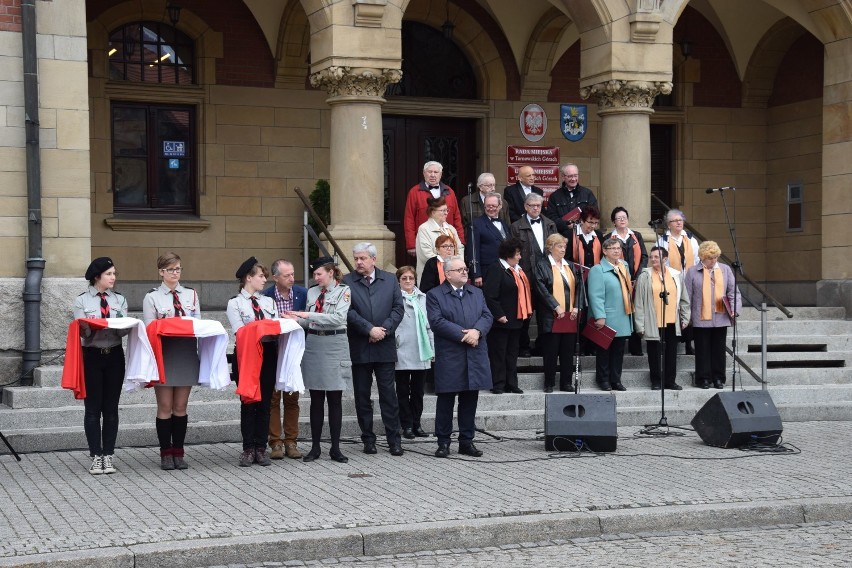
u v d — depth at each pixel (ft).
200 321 31.58
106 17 52.26
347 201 44.19
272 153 55.11
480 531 25.59
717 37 62.03
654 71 47.47
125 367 32.53
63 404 37.06
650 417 40.75
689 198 62.03
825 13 51.47
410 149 57.82
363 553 24.63
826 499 28.73
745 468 32.73
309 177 55.72
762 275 62.64
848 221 51.39
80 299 31.01
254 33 54.80
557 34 57.77
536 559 24.48
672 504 28.02
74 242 39.91
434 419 38.75
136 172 53.78
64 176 39.73
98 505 27.22
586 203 46.09
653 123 61.77
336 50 43.21
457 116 57.88
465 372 33.99
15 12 39.06
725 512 27.58
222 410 37.55
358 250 34.73
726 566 23.81
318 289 34.19
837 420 42.65
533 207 42.37
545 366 41.42
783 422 42.04
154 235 53.26
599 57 47.55
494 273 40.22
